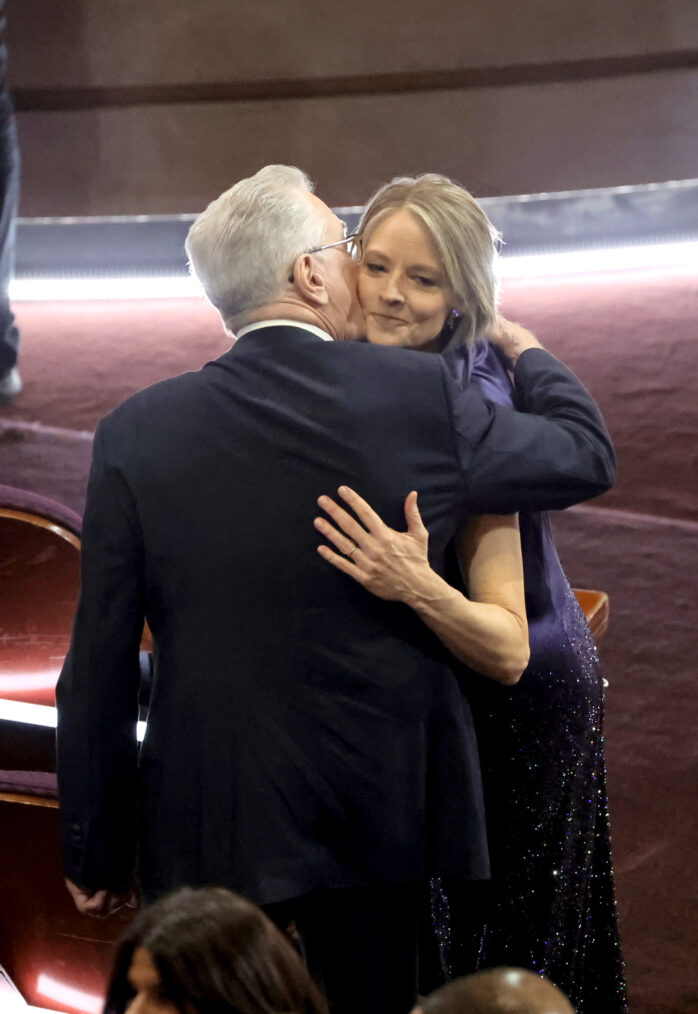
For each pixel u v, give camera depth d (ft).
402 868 19.67
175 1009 13.91
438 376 19.89
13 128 43.09
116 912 23.12
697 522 41.16
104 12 54.60
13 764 24.54
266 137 54.70
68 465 44.14
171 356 48.26
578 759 23.27
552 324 47.78
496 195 53.42
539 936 23.61
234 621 19.48
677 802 34.73
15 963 24.16
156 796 20.06
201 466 19.65
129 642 20.17
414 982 20.95
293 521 19.42
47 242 51.80
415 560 19.24
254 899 19.19
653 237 49.78
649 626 38.78
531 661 22.44
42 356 48.52
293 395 19.67
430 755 19.97
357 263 21.57
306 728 19.47
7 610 26.40
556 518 41.75
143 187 55.11
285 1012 14.02
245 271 20.29
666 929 31.73
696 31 51.52
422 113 53.88
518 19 52.65
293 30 53.98
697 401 44.37
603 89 52.60
